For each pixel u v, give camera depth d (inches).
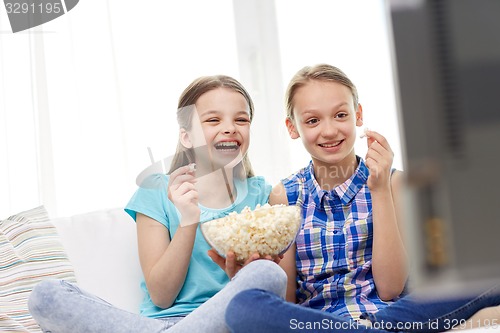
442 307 47.4
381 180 58.2
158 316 59.9
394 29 10.8
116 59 92.0
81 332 49.1
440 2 10.7
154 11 93.7
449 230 10.4
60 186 88.9
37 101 89.4
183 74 93.5
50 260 66.2
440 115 10.5
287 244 52.1
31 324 60.0
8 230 70.6
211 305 46.5
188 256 59.3
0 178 87.7
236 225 51.4
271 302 43.5
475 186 10.3
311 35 94.0
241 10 96.3
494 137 10.3
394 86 10.8
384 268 57.2
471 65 10.5
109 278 67.5
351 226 60.9
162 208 64.4
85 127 90.2
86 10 92.4
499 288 47.5
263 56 94.7
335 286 58.6
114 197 89.3
